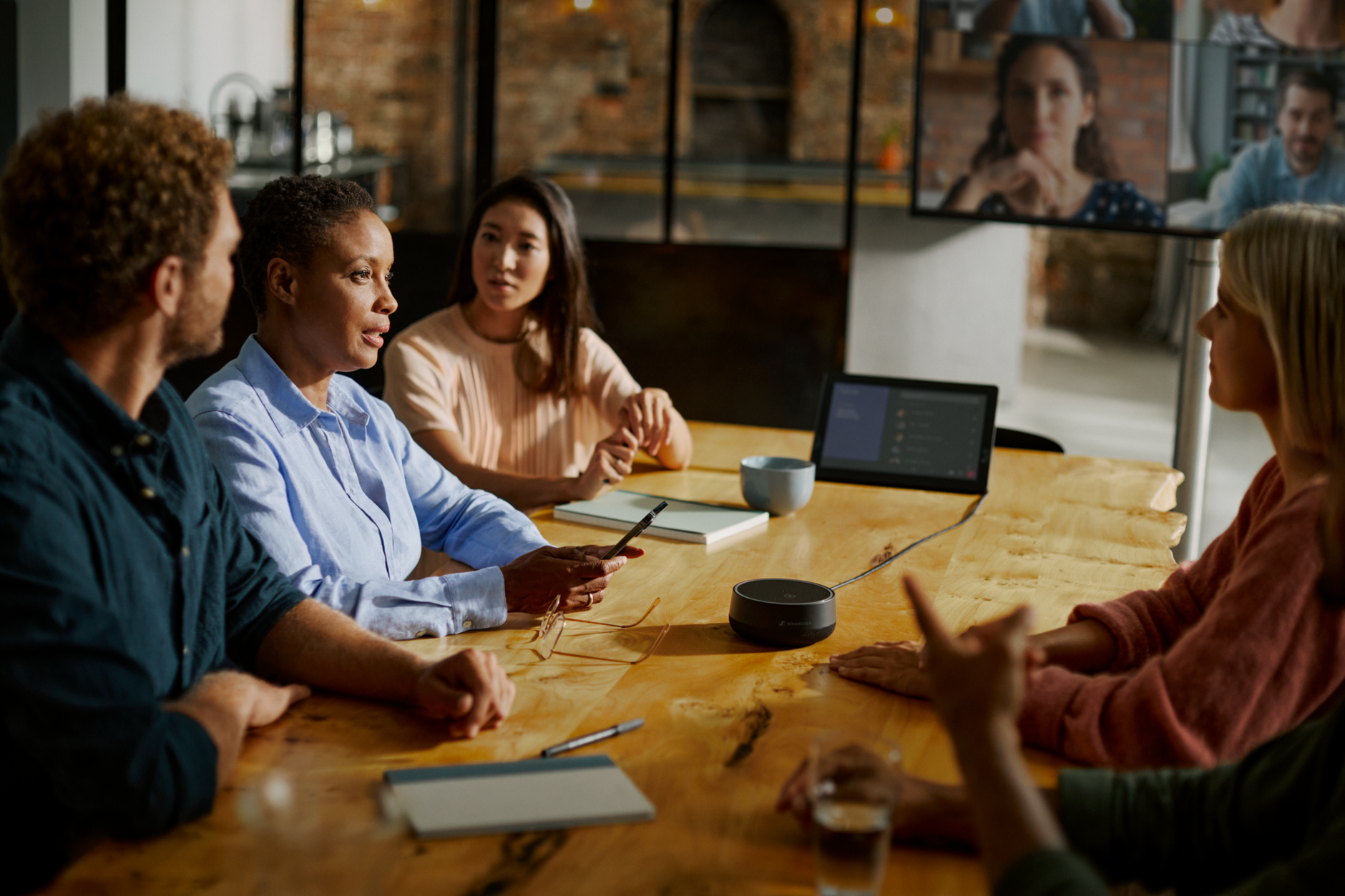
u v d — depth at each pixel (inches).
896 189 275.0
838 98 383.2
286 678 51.3
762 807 41.5
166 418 47.1
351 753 44.9
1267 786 37.3
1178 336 364.5
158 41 254.2
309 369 64.4
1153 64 146.7
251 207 63.2
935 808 39.8
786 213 286.8
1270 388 47.8
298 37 171.8
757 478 79.8
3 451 38.8
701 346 185.0
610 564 62.2
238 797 41.5
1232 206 146.6
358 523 64.6
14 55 190.5
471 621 58.4
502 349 96.0
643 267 183.9
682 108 385.1
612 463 82.9
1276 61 142.1
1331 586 38.1
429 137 276.8
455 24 271.9
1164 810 39.1
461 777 42.4
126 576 43.2
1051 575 69.3
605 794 41.3
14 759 39.2
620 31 381.1
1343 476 37.0
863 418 91.7
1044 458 100.9
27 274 40.8
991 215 156.4
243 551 52.8
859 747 36.0
